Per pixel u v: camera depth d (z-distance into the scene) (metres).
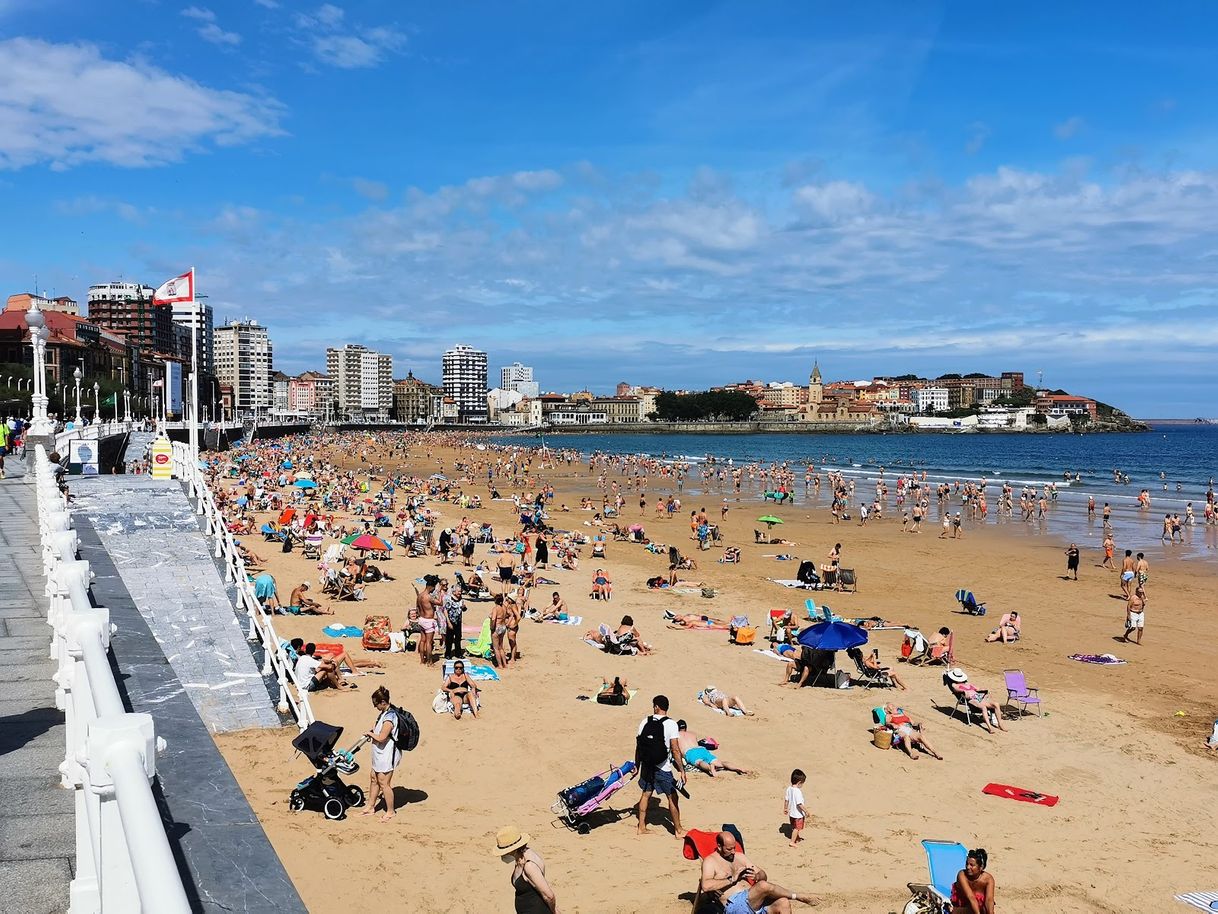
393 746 13.45
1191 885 12.70
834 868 12.81
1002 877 12.75
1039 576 39.81
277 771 13.62
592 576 37.16
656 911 11.27
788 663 22.41
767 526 58.50
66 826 4.92
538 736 17.56
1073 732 19.08
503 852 9.65
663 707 13.51
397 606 29.20
